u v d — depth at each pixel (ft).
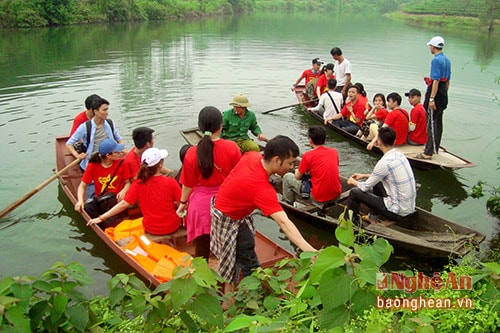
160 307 7.73
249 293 9.31
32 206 19.95
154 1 116.47
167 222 15.99
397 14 153.79
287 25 106.22
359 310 7.02
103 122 20.61
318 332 7.10
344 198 19.57
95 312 8.95
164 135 28.84
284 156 10.31
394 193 17.20
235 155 13.69
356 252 7.32
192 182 13.97
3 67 47.55
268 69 49.37
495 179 23.91
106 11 100.42
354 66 51.29
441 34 85.71
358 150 27.78
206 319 7.47
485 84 43.80
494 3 66.18
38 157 24.97
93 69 47.29
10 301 6.53
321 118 31.71
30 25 83.76
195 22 110.52
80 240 17.61
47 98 35.96
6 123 30.01
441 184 23.40
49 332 7.34
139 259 15.15
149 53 58.23
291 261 9.57
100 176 17.99
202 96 38.04
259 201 10.59
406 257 16.48
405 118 26.32
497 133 30.86
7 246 17.12
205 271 7.57
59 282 7.62
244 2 154.30
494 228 19.08
